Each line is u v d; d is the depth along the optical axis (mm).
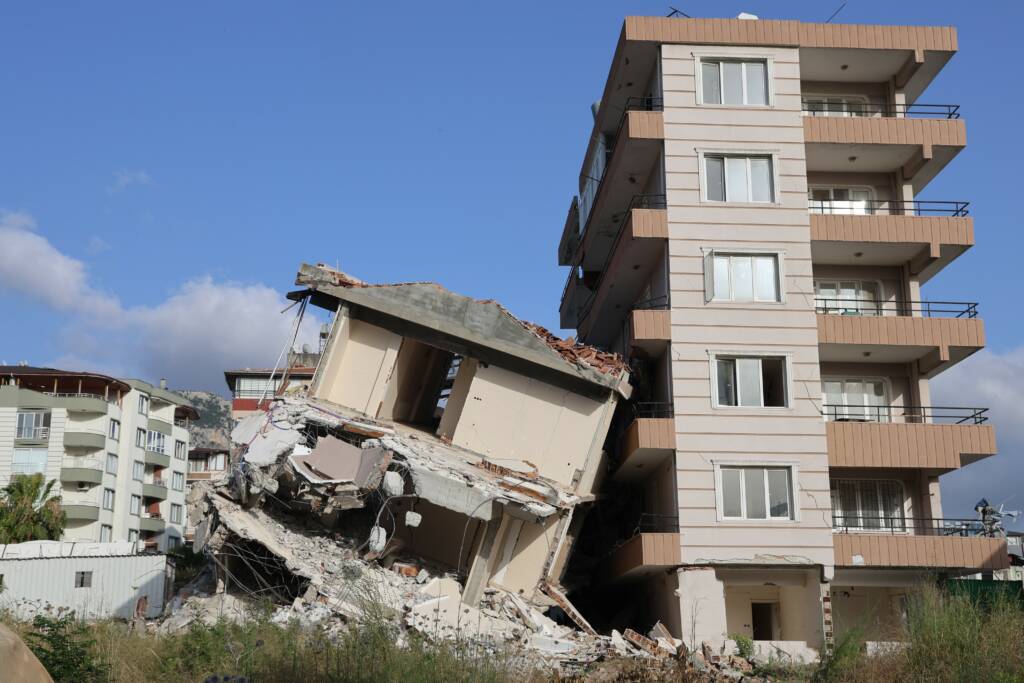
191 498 26766
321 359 29734
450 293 29672
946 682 17547
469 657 15312
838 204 32875
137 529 67875
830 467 29891
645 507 33156
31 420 61625
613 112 35438
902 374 31812
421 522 28828
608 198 34750
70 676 13953
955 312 31453
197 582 28562
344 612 22906
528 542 27531
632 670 19906
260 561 25922
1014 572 40844
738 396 29391
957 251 31141
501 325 29234
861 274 32438
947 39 31766
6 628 9586
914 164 32062
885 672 19031
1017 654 17797
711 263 29938
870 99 33469
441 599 23688
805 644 27344
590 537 35094
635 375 31188
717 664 23578
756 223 30391
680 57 31359
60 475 61125
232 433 27719
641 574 30578
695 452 28719
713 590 27859
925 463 29141
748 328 29672
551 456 28578
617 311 36031
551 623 25938
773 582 28562
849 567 28234
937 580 28062
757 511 28609
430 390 35750
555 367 28578
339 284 30125
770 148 30859
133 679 15234
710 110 31000
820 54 31922
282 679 13953
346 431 27828
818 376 29438
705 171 30672
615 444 32250
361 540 27547
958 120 31422
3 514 52406
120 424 66250
